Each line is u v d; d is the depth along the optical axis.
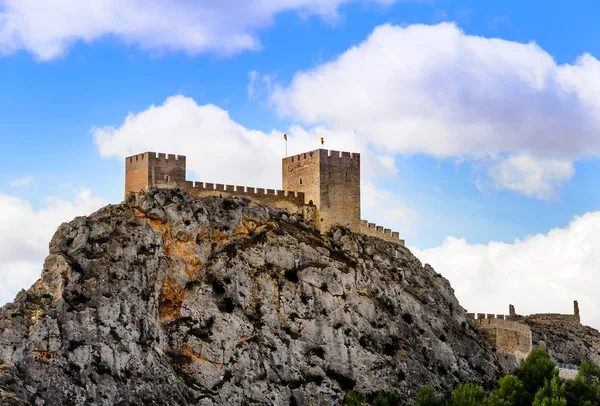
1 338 181.88
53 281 192.50
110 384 185.38
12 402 169.12
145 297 197.12
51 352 183.75
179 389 191.38
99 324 190.12
